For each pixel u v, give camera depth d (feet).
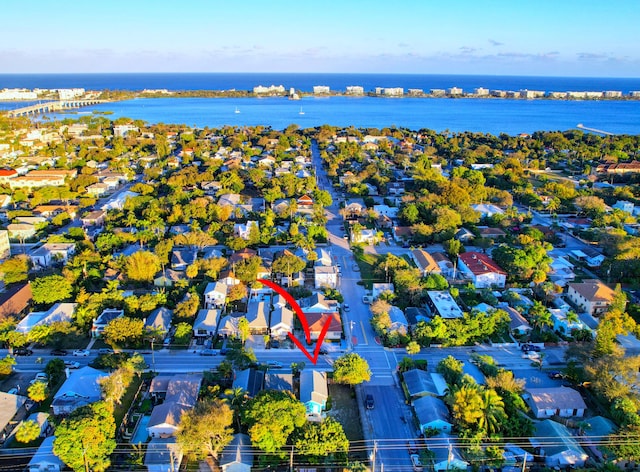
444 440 223.92
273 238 469.98
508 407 238.27
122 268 383.24
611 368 255.29
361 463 207.72
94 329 310.45
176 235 455.22
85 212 532.73
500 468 212.02
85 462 200.34
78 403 242.58
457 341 307.78
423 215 523.70
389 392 265.54
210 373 264.52
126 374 256.93
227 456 211.82
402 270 376.68
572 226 521.65
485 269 395.34
